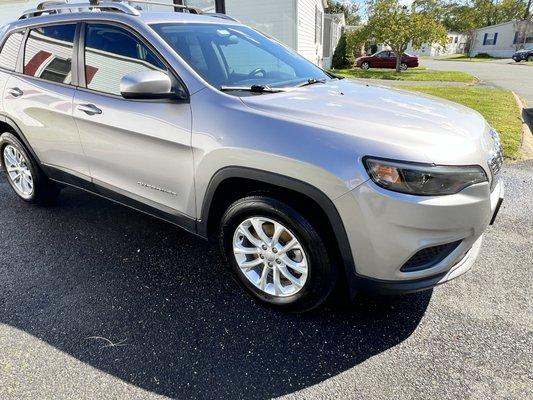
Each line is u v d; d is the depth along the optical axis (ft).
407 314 7.85
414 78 55.52
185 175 8.08
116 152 9.21
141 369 6.65
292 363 6.76
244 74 9.28
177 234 11.11
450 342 7.13
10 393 6.18
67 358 6.87
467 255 7.51
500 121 23.26
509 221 11.64
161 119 8.09
